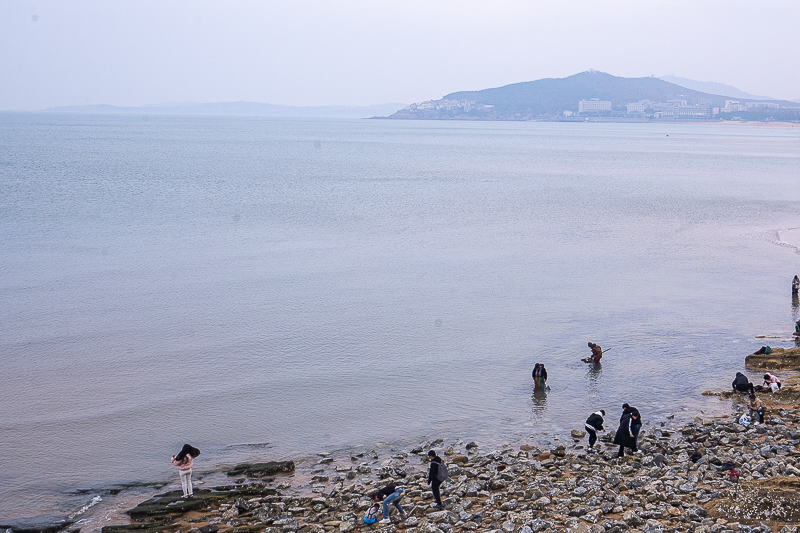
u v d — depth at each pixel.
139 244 57.88
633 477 20.41
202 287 44.62
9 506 19.61
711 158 193.25
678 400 27.69
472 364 31.58
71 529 18.28
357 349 33.44
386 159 174.25
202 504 19.50
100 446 23.48
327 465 22.34
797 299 43.34
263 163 151.50
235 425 25.23
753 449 22.34
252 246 58.31
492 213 80.56
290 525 18.02
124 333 35.31
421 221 73.62
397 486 20.31
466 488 19.89
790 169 155.12
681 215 81.00
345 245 59.59
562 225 72.69
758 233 68.69
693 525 16.64
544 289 45.41
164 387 28.61
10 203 78.38
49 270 48.12
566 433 24.64
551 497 19.17
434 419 25.89
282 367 31.05
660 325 37.78
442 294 43.81
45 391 28.03
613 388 28.92
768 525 16.25
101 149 183.75
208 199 87.50
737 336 35.94
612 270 51.31
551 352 33.34
